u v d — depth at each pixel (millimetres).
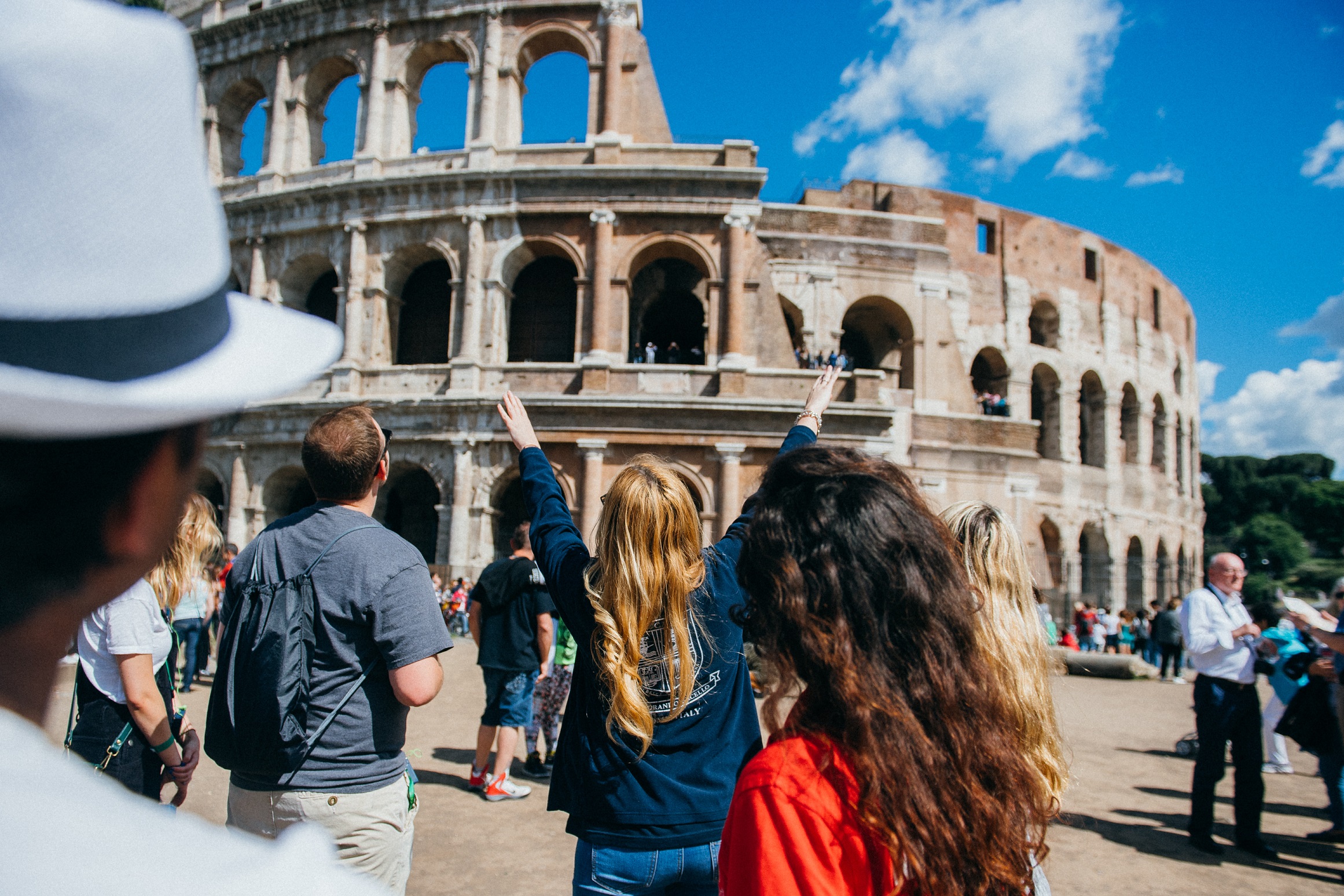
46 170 765
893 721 1972
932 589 2164
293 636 3500
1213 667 7906
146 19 919
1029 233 36938
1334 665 8016
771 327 26016
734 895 1977
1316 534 79312
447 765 9508
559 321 28281
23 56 744
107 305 799
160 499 1062
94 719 4266
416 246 27188
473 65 27828
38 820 705
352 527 3822
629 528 3410
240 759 3400
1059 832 8133
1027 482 29938
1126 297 40812
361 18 28719
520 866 6703
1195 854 7688
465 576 24578
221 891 773
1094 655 21609
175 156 900
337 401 25906
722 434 24734
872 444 25438
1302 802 9984
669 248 26688
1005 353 35156
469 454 25297
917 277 30828
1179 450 45750
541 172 26016
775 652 2234
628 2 27406
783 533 2258
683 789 3299
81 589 987
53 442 911
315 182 28266
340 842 3516
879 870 1970
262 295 28344
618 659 3275
